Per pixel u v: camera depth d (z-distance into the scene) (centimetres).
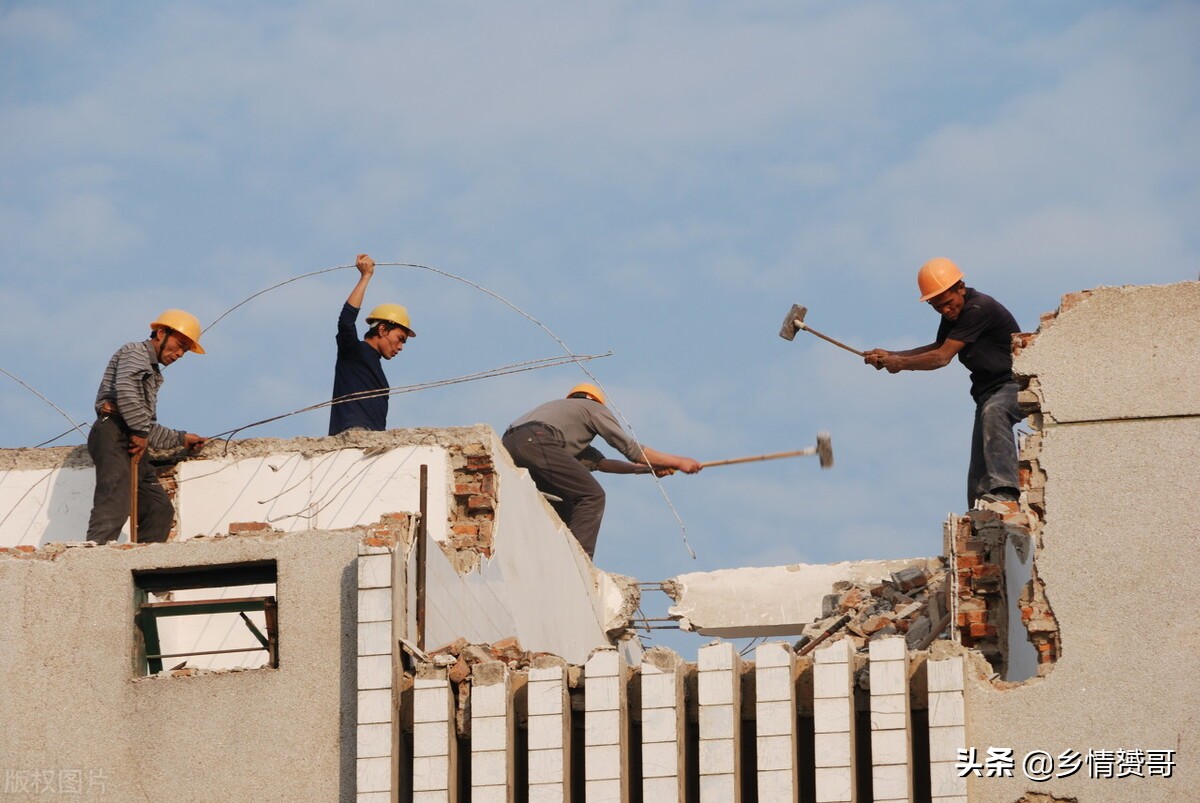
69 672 4447
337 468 5088
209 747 4359
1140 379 4419
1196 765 4138
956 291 5238
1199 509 4309
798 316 5466
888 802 4144
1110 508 4344
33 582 4509
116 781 4362
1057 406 4438
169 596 4853
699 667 4294
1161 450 4366
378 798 4219
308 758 4325
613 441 5688
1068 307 4503
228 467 5119
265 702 4372
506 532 5119
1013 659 4628
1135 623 4253
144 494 5028
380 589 4347
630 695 4353
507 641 4581
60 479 5197
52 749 4391
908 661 4281
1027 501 4400
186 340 5162
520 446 5650
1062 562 4325
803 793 4294
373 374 5491
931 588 5319
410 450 5084
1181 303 4453
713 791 4206
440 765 4247
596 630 5941
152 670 4566
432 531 4997
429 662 4353
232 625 4866
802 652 5216
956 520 4828
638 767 4381
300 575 4444
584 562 5794
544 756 4256
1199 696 4178
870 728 4266
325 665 4375
